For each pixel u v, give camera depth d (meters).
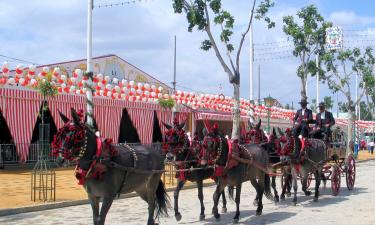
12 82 20.52
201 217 12.56
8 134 24.61
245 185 21.48
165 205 11.12
